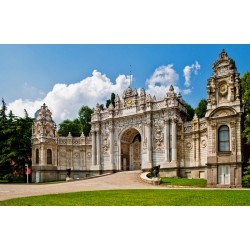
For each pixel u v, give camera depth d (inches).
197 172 2158.0
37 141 2871.6
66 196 1065.5
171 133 2326.5
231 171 1514.5
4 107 3464.6
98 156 2763.3
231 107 1553.9
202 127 2159.2
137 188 1419.8
